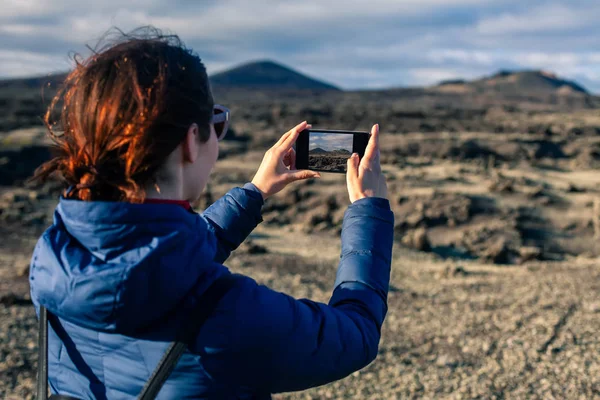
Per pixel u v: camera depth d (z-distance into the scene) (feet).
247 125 228.43
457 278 47.42
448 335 24.62
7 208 86.74
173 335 3.38
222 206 4.83
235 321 3.34
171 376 3.42
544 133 207.72
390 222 4.13
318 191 105.81
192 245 3.35
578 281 33.53
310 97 632.79
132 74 3.42
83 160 3.44
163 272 3.20
